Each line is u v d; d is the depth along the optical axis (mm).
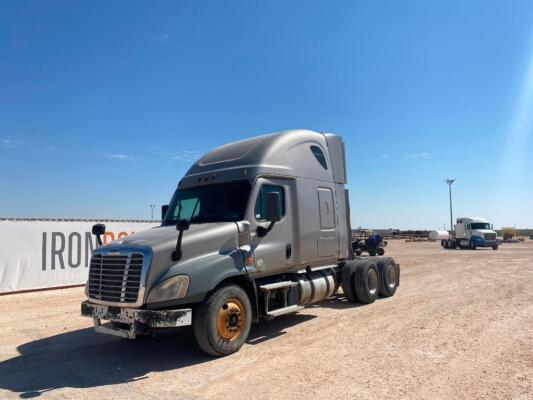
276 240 7766
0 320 9766
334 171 10039
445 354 6301
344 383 5207
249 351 6738
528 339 7055
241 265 6965
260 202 7582
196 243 6449
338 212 9938
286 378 5441
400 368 5711
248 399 4812
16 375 5957
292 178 8344
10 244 14031
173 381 5520
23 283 14250
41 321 9625
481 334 7414
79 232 15844
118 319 6086
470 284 14008
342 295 12008
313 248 8758
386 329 7918
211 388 5203
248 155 7992
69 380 5707
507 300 10719
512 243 57031
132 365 6289
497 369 5602
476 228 40938
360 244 32375
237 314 6688
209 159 8586
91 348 7324
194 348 7129
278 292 7941
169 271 6070
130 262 6078
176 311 5969
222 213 7496
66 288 15219
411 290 12961
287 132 8758
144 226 18203
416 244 54750
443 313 9258
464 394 4789
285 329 8180
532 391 4840
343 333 7711
